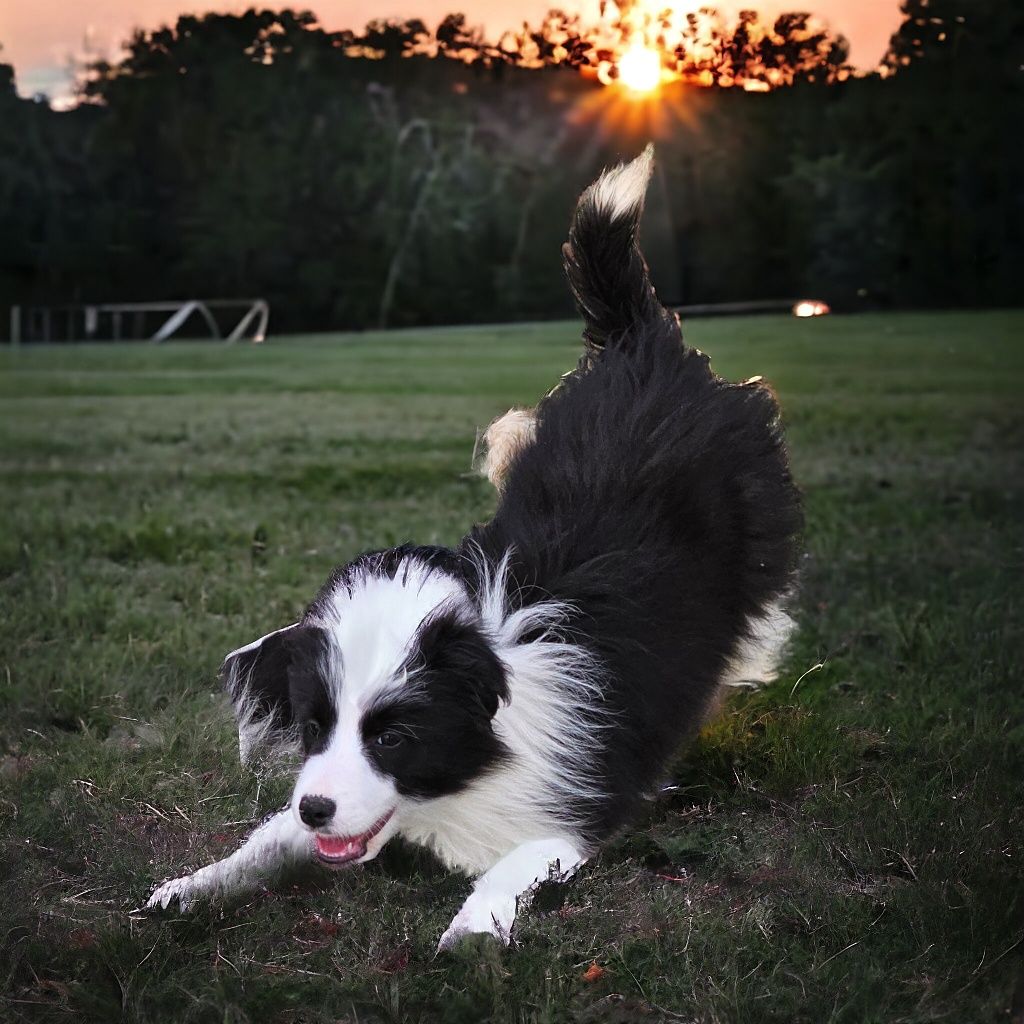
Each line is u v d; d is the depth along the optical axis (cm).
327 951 367
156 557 771
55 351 2927
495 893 375
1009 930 362
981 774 466
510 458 488
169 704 548
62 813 450
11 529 828
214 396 1802
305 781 357
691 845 429
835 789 464
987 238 3562
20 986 355
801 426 1305
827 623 639
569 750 399
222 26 4047
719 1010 329
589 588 414
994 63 3547
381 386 1933
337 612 373
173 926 376
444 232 3994
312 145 4031
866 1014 329
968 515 855
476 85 4006
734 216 3638
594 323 552
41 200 3950
